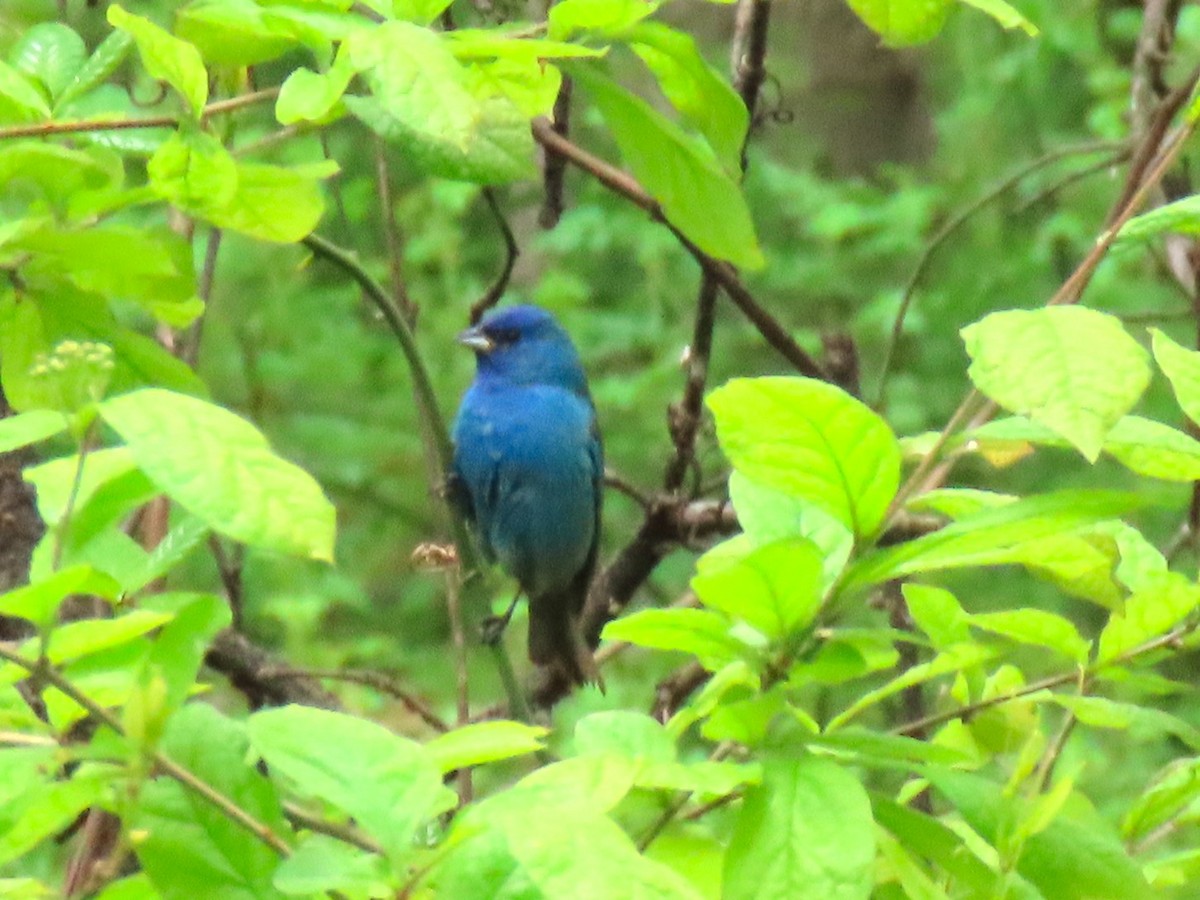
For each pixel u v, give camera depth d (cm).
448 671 1766
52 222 444
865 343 2072
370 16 519
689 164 498
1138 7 1403
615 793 342
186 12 448
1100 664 471
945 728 517
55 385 345
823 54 2708
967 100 2208
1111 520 486
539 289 2080
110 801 354
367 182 1775
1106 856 397
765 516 432
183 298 484
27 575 754
